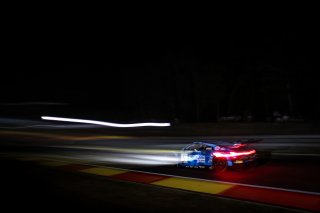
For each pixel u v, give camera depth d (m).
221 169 15.45
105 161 20.58
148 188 12.59
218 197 10.88
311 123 36.88
